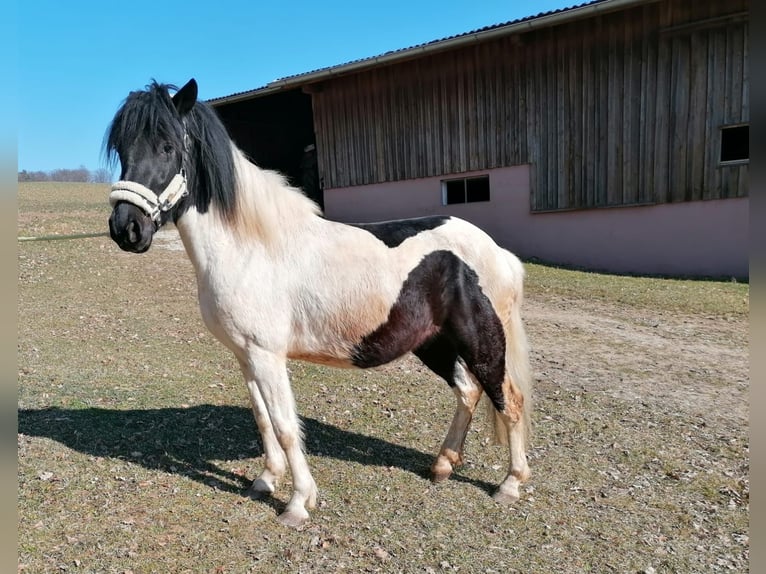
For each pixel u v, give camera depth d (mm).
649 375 4738
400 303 2639
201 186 2582
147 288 8133
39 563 2227
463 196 12234
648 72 8883
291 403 2643
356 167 12648
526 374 2969
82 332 5953
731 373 4754
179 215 2590
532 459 3291
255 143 16906
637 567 2318
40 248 10070
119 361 5051
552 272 9188
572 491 2934
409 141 11711
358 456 3354
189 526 2559
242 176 2588
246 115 16375
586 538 2521
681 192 8828
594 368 4945
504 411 2857
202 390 4387
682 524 2623
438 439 3617
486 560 2357
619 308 7109
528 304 7406
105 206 16312
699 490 2914
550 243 10273
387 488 2971
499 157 10594
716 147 8469
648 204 9125
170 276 8891
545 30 9719
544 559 2367
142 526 2531
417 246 2729
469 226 2916
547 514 2719
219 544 2432
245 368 2764
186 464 3178
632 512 2729
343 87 12477
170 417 3816
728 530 2566
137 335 5918
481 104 10656
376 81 11945
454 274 2738
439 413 4027
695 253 8828
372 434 3672
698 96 8516
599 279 8617
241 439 3557
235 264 2553
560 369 4922
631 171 9234
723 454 3301
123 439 3430
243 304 2531
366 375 4820
